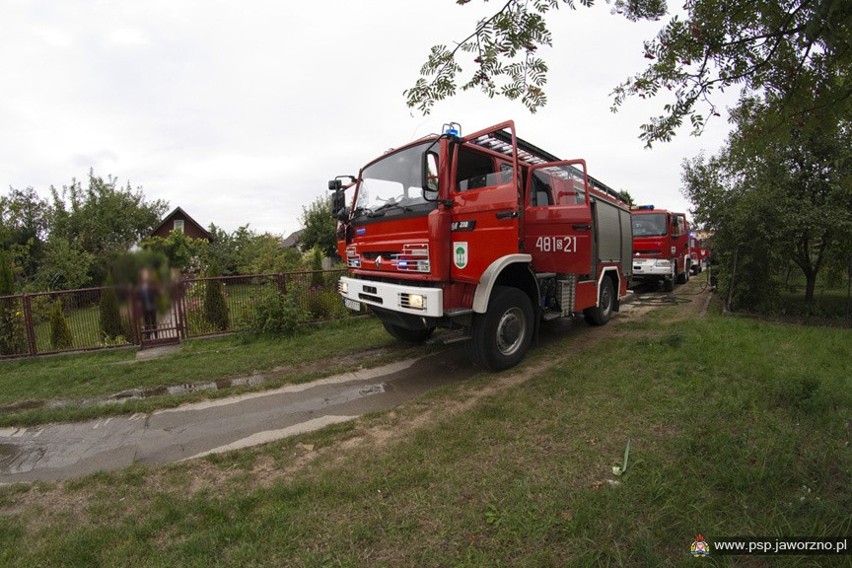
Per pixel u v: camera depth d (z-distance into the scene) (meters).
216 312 8.39
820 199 7.39
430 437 3.67
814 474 2.86
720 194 8.47
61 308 7.79
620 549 2.28
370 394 5.12
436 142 5.09
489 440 3.57
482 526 2.54
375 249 5.91
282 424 4.41
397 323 5.93
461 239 5.03
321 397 5.09
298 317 8.36
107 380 6.09
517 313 5.75
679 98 3.34
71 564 2.43
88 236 19.03
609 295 8.43
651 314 9.13
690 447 3.19
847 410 3.68
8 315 7.61
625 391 4.36
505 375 5.41
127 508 2.99
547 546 2.34
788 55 2.87
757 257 7.96
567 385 4.67
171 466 3.52
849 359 5.07
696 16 2.91
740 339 5.90
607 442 3.42
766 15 2.69
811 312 8.03
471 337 5.42
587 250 6.82
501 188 5.20
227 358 6.89
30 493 3.25
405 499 2.82
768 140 3.34
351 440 3.83
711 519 2.46
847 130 6.57
